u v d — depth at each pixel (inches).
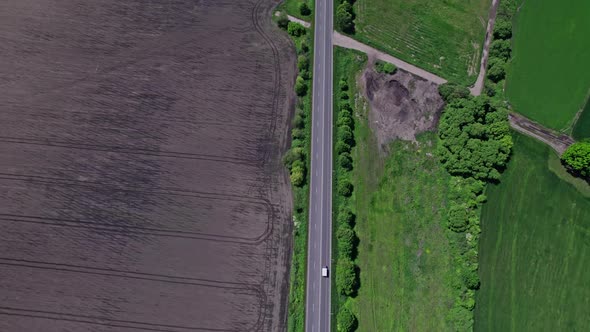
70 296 3046.3
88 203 3203.7
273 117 3432.6
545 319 3107.8
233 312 3058.6
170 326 3024.1
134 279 3085.6
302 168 3267.7
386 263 3184.1
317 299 3093.0
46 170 3260.3
